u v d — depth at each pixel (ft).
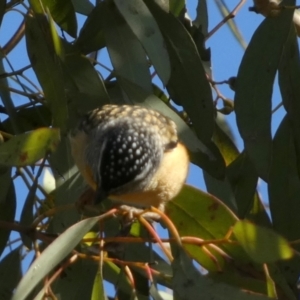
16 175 29.89
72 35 31.09
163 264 29.63
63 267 23.81
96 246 28.14
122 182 27.94
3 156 24.70
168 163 29.78
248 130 29.55
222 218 28.25
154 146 29.35
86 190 30.25
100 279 24.23
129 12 27.50
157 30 27.40
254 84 30.07
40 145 24.59
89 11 31.09
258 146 29.32
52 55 28.02
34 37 28.48
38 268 22.76
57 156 29.71
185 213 28.84
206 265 27.20
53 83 27.78
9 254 29.45
